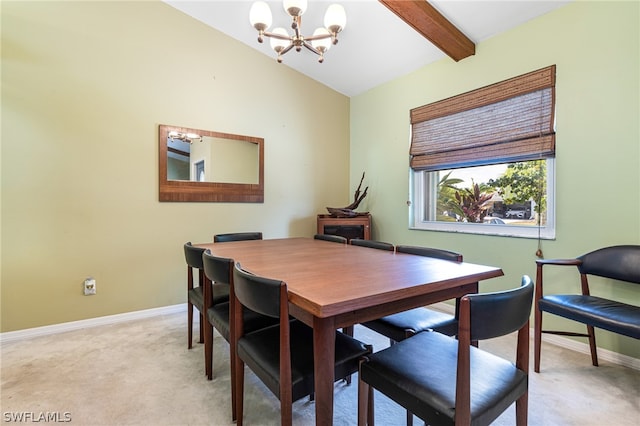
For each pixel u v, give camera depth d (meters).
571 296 1.95
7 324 2.34
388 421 1.50
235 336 1.43
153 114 2.87
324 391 1.00
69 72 2.50
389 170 3.68
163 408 1.57
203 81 3.13
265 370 1.17
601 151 2.06
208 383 1.79
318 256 1.86
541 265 1.99
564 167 2.24
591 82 2.09
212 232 3.21
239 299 1.24
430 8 2.36
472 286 1.44
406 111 3.45
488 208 2.80
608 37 2.01
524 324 1.00
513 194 2.61
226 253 1.97
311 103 3.90
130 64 2.75
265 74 3.53
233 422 1.48
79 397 1.65
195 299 2.09
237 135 3.34
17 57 2.32
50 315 2.47
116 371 1.91
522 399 1.09
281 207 3.69
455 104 2.93
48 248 2.46
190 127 3.06
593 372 1.90
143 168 2.83
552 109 2.28
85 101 2.57
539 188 2.42
